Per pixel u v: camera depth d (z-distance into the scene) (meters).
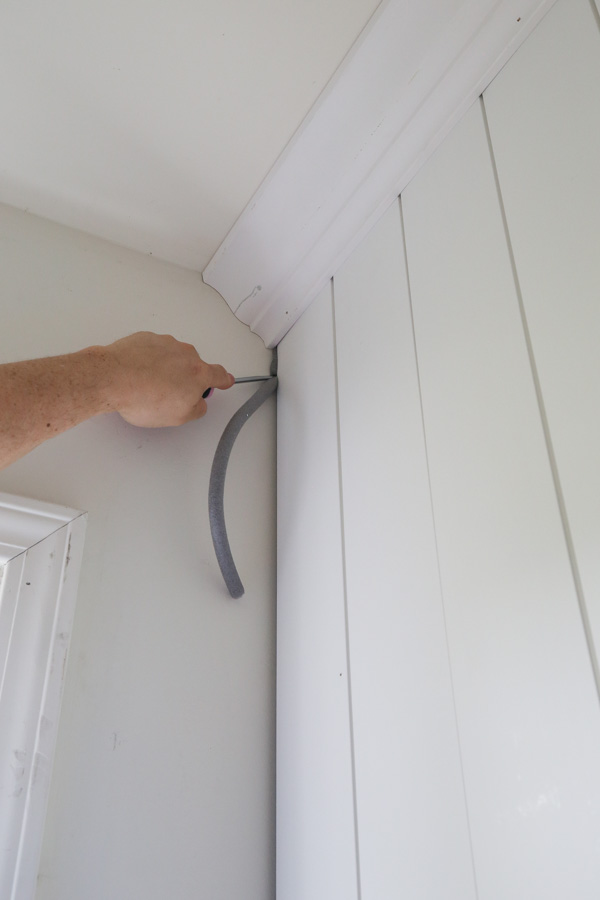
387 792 0.70
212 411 1.05
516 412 0.66
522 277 0.69
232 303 1.15
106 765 0.79
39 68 0.89
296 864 0.81
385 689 0.74
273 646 0.96
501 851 0.56
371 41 0.85
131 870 0.76
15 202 1.05
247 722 0.90
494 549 0.64
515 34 0.78
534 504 0.61
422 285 0.84
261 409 1.10
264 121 0.96
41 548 0.84
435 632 0.69
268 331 1.15
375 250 0.96
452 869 0.61
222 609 0.94
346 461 0.90
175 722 0.85
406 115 0.89
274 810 0.88
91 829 0.76
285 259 1.08
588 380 0.59
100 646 0.84
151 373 0.85
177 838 0.80
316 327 1.06
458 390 0.74
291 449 1.04
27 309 0.99
